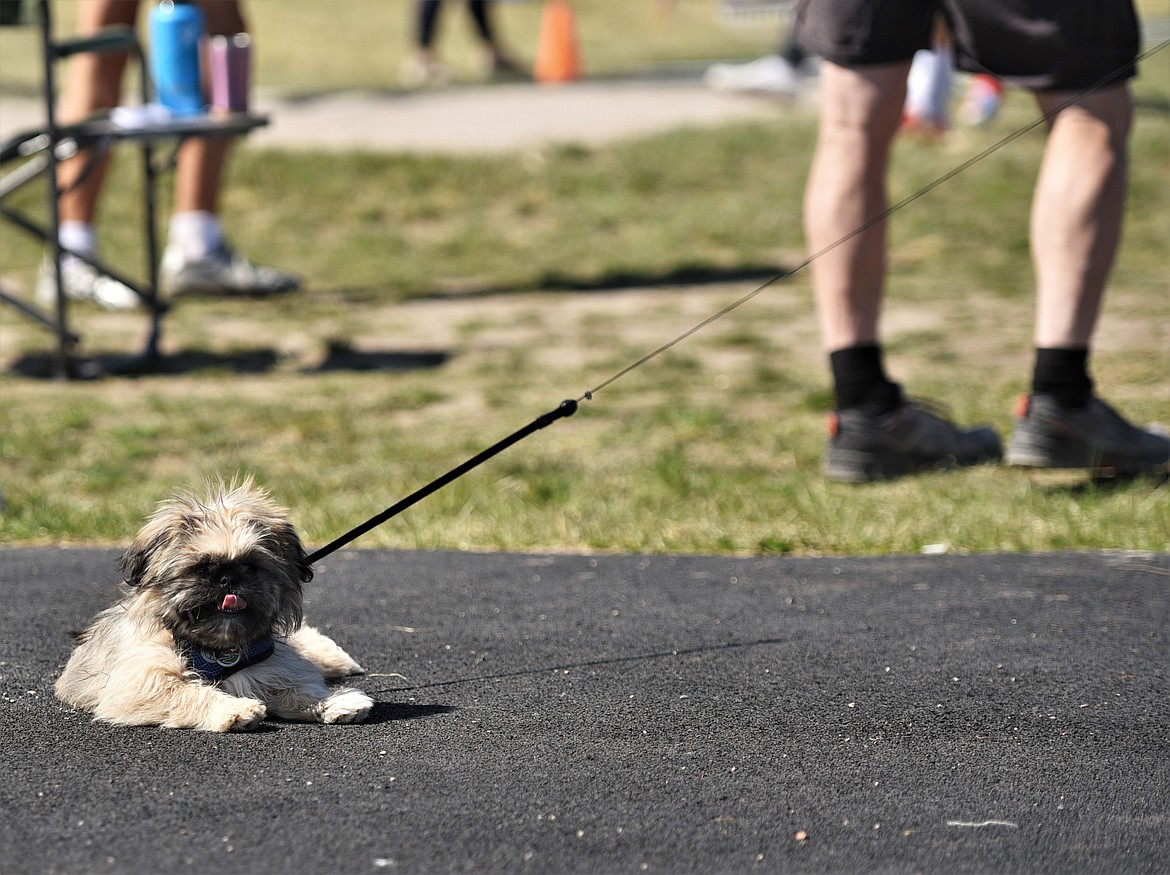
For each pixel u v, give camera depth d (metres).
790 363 15.97
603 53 45.25
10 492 11.18
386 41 44.12
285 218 23.00
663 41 48.81
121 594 6.97
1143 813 5.62
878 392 11.33
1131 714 6.65
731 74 33.16
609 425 13.52
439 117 29.00
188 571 6.11
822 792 5.81
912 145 25.33
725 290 19.72
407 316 18.47
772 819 5.56
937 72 25.42
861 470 11.41
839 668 7.30
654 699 6.87
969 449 11.73
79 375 15.26
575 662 7.42
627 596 8.62
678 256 21.59
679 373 15.51
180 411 13.89
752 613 8.25
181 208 19.25
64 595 8.62
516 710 6.72
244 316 18.28
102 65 17.64
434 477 11.72
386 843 5.32
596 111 29.45
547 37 36.12
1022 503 10.55
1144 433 11.10
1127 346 15.85
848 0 10.75
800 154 25.66
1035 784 5.89
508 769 6.01
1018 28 10.37
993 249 21.36
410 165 24.83
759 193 24.06
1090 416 10.88
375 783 5.84
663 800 5.72
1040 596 8.46
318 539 10.00
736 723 6.56
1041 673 7.19
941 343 16.50
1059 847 5.34
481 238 22.47
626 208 23.56
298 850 5.26
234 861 5.18
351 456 12.41
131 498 10.94
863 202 11.10
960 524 9.99
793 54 31.12
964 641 7.69
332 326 17.73
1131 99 10.68
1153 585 8.63
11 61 35.66
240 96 14.88
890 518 10.21
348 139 27.00
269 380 15.34
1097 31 10.34
